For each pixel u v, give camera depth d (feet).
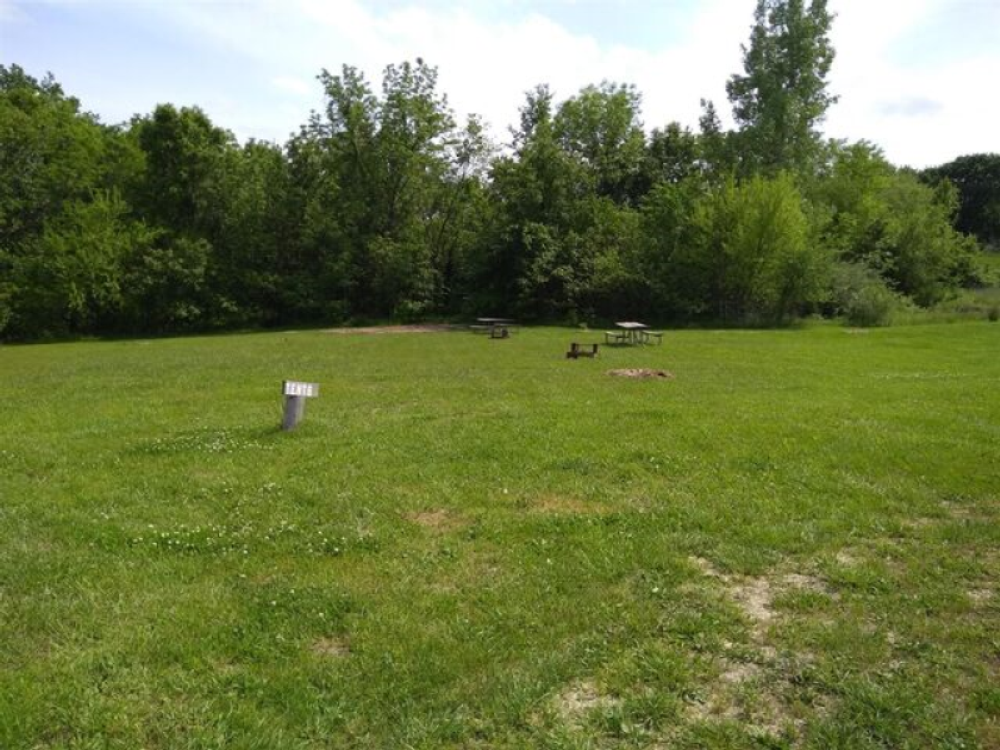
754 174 138.92
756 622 15.61
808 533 20.66
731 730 11.81
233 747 11.43
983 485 25.07
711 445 30.73
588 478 26.50
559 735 11.66
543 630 15.24
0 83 194.29
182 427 36.63
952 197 199.41
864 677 13.33
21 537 20.86
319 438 33.35
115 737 11.66
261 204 146.61
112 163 151.02
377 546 20.10
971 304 140.36
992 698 12.49
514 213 139.85
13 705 12.30
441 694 12.90
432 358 74.95
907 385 50.67
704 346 87.51
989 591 17.03
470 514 22.79
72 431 36.19
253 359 75.10
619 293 134.82
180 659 14.07
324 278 143.74
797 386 51.01
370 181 149.28
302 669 13.73
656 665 13.78
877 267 149.07
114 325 136.05
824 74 158.51
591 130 166.30
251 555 19.47
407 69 148.05
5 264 130.41
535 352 81.30
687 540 20.25
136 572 18.25
